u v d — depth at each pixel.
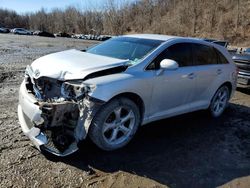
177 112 4.87
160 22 72.12
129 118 4.05
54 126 3.49
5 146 3.85
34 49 22.20
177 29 65.31
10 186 3.04
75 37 69.31
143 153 3.98
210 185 3.38
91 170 3.45
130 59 4.37
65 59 4.11
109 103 3.71
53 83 3.75
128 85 3.83
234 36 51.72
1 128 4.43
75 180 3.23
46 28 105.62
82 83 3.54
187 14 65.50
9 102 5.82
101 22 85.12
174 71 4.55
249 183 3.49
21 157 3.60
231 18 55.44
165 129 4.91
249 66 8.40
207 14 61.66
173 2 74.62
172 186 3.29
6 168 3.35
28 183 3.11
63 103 3.43
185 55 4.89
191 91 5.00
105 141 3.81
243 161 4.03
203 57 5.30
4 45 24.73
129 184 3.25
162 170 3.60
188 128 5.07
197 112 6.07
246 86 8.59
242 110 6.59
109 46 4.94
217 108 5.85
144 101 4.17
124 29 77.56
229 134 4.96
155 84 4.23
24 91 3.97
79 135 3.55
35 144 3.64
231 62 6.04
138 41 4.81
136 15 79.00
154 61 4.32
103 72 3.80
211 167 3.78
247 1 57.22
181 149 4.21
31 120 3.60
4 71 9.56
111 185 3.21
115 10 77.31
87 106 3.50
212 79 5.44
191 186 3.32
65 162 3.57
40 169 3.38
